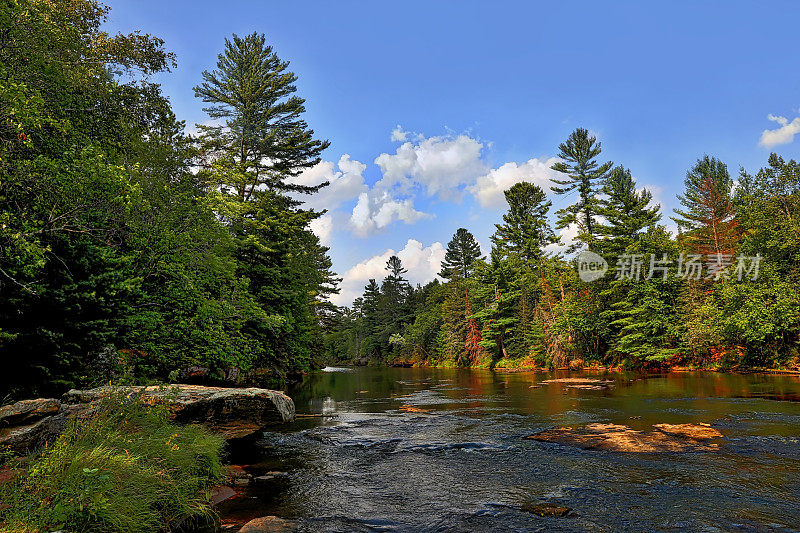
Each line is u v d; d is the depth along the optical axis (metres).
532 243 58.44
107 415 6.75
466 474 7.88
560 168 59.12
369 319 95.94
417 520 5.73
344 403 19.23
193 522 5.65
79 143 11.69
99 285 10.76
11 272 8.28
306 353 33.34
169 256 14.34
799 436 10.16
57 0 13.88
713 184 46.66
